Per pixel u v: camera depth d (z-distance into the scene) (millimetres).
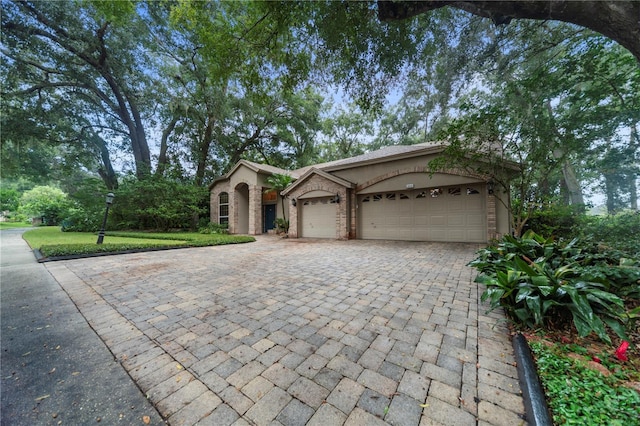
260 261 6297
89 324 2805
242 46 5645
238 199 16359
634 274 2871
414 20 5168
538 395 1531
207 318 2936
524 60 6922
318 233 12086
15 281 4551
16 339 2479
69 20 14234
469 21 5824
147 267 5656
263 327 2684
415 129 16391
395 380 1812
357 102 6312
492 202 8203
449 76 7535
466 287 3992
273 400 1636
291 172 17500
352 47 5324
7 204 32469
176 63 17781
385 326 2676
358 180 11297
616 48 5406
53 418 1504
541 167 6684
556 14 3006
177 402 1629
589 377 1762
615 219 7488
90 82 16734
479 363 2006
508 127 6125
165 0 10680
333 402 1608
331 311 3094
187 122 19000
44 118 16094
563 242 4684
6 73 14570
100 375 1910
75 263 6129
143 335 2539
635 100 5496
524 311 2555
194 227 17328
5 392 1725
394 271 5066
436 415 1493
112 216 16625
